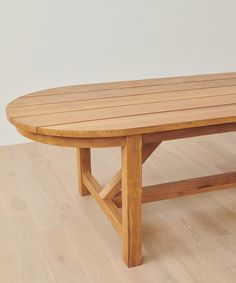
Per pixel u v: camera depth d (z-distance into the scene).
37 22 3.18
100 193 2.19
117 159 3.15
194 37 3.74
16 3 3.07
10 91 3.30
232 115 1.72
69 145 1.68
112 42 3.45
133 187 1.78
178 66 3.78
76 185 2.72
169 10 3.54
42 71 3.33
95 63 3.46
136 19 3.46
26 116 1.75
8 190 2.66
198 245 2.06
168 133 1.74
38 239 2.13
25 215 2.36
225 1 3.73
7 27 3.11
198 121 1.66
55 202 2.50
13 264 1.94
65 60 3.36
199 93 2.11
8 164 3.07
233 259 1.95
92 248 2.05
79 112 1.80
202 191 2.30
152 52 3.62
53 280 1.83
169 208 2.43
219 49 3.89
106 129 1.57
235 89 2.18
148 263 1.93
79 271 1.88
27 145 3.45
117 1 3.34
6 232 2.19
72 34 3.31
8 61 3.21
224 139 3.50
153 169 2.94
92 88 2.27
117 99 2.01
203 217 2.32
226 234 2.15
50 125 1.63
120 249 2.04
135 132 1.59
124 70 3.58
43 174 2.89
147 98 2.02
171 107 1.85
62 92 2.18
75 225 2.25
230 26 3.85
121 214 2.04
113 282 1.81
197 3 3.62
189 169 2.93
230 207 2.43
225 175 2.37
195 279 1.82
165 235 2.15
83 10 3.27
